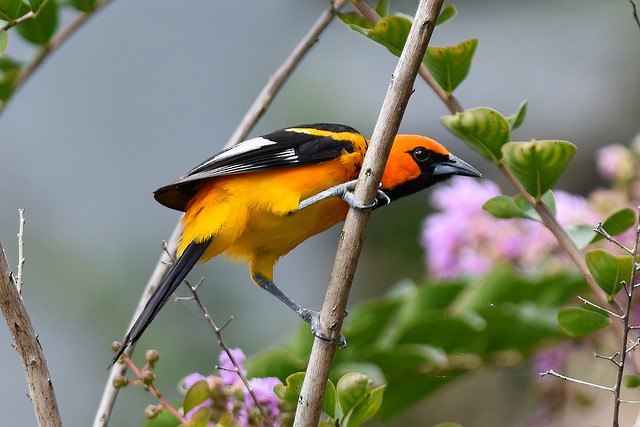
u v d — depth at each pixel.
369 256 15.00
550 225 7.42
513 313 9.58
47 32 8.87
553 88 17.25
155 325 12.54
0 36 7.57
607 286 6.94
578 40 17.50
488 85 17.44
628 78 16.98
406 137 9.48
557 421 9.90
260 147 8.32
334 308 6.42
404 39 7.70
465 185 10.97
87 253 14.09
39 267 13.71
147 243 14.46
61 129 16.30
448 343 9.87
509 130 7.54
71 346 13.09
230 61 17.31
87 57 17.06
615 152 10.38
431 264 11.05
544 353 9.95
